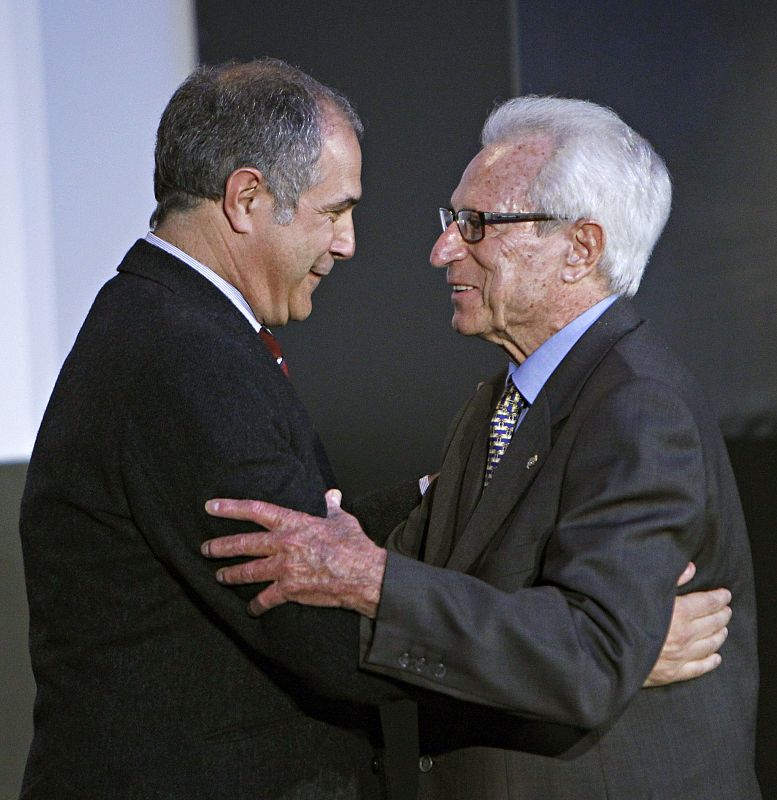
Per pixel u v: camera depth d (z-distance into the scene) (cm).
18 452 1152
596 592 544
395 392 1198
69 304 1164
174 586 606
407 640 548
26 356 1149
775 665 1184
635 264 654
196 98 632
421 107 1144
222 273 643
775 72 1159
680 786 595
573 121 647
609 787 589
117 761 595
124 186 1179
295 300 664
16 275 1138
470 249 661
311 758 629
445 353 1180
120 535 603
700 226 1177
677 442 577
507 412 677
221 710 609
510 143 652
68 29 1147
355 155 647
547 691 537
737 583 652
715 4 1147
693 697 611
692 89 1155
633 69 1141
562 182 632
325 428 1220
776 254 1180
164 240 649
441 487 705
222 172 624
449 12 1124
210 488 573
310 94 636
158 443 581
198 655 607
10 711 1123
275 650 580
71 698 610
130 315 615
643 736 596
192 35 1190
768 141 1170
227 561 575
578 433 602
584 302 652
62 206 1156
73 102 1154
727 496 636
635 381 594
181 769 597
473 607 545
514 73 1097
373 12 1150
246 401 586
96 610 608
